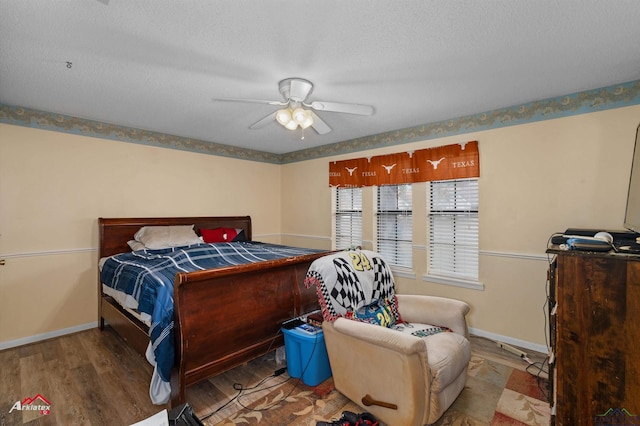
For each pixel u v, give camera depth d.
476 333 3.07
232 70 2.14
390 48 1.86
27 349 2.78
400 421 1.58
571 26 1.64
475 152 3.04
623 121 2.33
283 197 5.24
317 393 2.09
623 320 1.24
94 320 3.32
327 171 4.50
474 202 3.14
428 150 3.39
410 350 1.52
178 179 4.02
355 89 2.47
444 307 2.16
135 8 1.48
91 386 2.18
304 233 4.87
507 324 2.88
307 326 2.32
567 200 2.57
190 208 4.14
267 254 3.14
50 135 3.05
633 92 2.29
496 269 2.95
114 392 2.11
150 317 1.96
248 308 2.25
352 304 2.06
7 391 2.12
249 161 4.84
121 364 2.50
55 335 3.07
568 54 1.93
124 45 1.82
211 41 1.78
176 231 3.58
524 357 2.55
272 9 1.50
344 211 4.38
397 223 3.78
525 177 2.78
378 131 3.76
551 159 2.64
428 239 3.47
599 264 1.29
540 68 2.12
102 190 3.39
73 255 3.20
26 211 2.93
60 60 1.99
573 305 1.35
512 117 2.85
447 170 3.23
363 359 1.76
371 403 1.72
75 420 1.83
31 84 2.36
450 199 3.32
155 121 3.34
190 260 2.71
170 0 1.42
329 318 1.97
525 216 2.78
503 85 2.40
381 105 2.84
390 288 2.39
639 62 2.02
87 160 3.29
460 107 2.89
